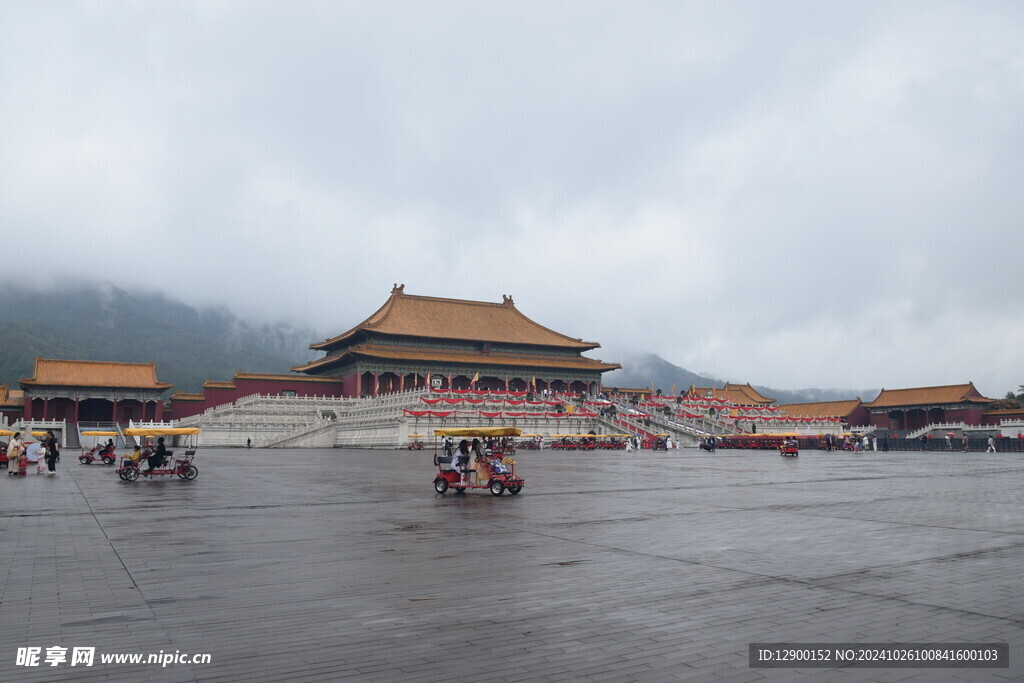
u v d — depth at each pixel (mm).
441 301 159125
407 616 11578
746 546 18016
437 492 32156
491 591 13242
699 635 10758
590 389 159500
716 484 36969
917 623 11422
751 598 12867
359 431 108625
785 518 23391
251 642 10266
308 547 17688
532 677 9031
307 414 123062
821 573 14914
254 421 117188
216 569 15047
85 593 12969
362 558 16281
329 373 156875
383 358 137250
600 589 13453
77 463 58875
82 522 22203
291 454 79125
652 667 9430
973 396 155875
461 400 107312
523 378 151375
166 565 15445
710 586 13742
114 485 36438
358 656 9727
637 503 27859
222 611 11805
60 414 130375
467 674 9109
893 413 167875
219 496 30594
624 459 67250
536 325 164000
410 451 89500
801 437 107062
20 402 128625
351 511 25250
